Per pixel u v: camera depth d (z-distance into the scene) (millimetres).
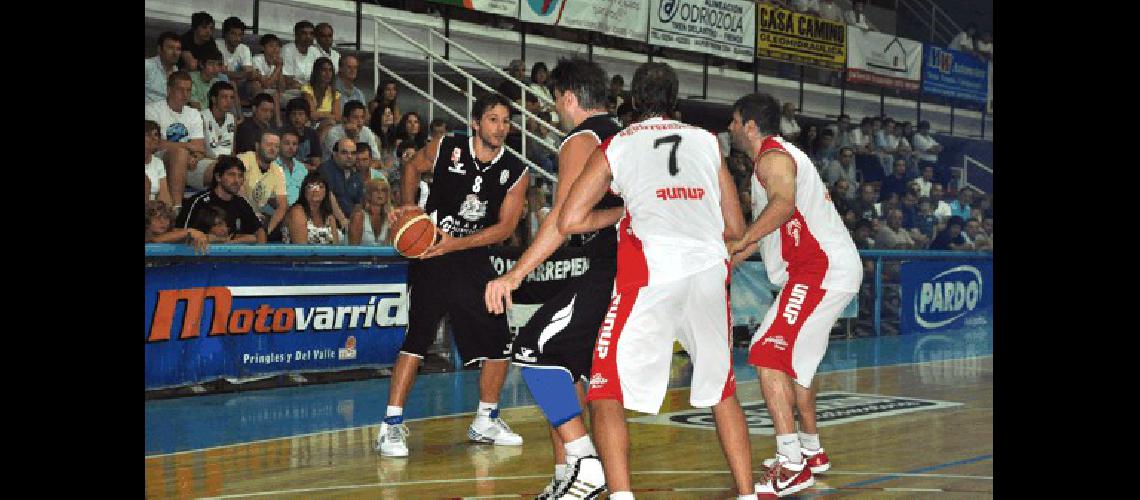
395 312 9430
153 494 4812
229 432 6523
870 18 18688
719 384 3975
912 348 12398
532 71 13094
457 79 13547
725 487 4918
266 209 9625
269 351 8500
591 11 13344
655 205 3865
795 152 4883
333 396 8125
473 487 4977
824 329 4898
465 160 5883
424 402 7930
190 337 7941
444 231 5906
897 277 14344
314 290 8766
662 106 4066
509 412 7488
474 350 6035
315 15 12156
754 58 15266
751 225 4480
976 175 19188
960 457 5645
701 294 3854
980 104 19156
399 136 11297
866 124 16812
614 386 3816
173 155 9242
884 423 6840
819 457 5211
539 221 11234
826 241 4883
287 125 10188
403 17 12883
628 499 3775
